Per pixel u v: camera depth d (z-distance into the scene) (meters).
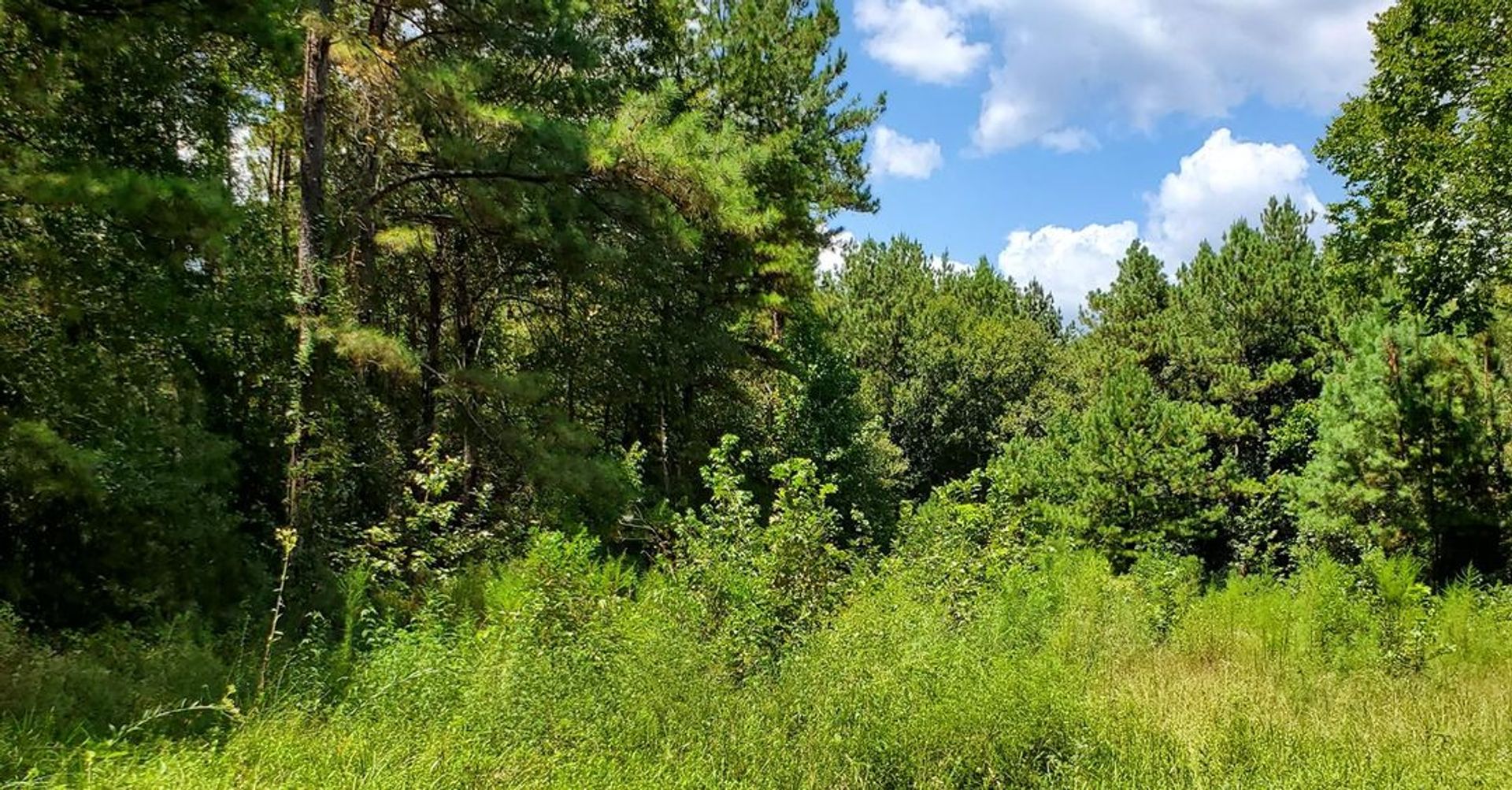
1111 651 9.44
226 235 8.21
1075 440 31.00
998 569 10.41
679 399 17.98
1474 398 15.84
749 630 6.76
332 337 9.48
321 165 10.23
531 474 11.18
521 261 14.93
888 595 7.86
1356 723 6.73
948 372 40.50
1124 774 5.32
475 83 10.74
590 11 14.17
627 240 13.55
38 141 8.47
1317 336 28.44
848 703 5.48
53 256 7.92
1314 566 14.08
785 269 17.64
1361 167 16.38
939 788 4.99
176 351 9.58
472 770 4.62
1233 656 9.83
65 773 4.25
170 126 10.59
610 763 4.86
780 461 19.66
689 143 12.02
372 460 11.81
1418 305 15.73
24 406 7.81
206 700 5.70
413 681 5.87
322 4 10.11
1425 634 9.52
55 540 7.82
